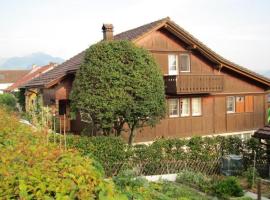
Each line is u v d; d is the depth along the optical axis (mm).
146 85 15430
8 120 11258
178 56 22328
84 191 4219
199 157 14062
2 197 4152
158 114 16234
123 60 15414
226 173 13773
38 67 62031
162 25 21000
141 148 13211
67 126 21984
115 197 4379
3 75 75750
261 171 14375
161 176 12820
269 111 19312
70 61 24516
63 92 20531
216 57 22969
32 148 6312
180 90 20719
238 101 25016
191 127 22688
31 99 28375
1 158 5473
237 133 24797
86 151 12133
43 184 4258
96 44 15906
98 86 15258
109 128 16062
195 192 11234
